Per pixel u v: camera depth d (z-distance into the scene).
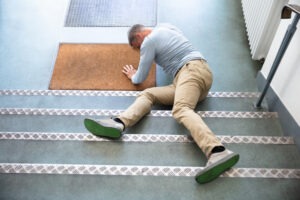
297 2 1.79
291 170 1.67
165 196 1.61
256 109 2.21
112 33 2.94
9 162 1.83
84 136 1.93
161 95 2.11
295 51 1.82
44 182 1.67
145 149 1.85
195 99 1.94
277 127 2.01
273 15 2.20
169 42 2.11
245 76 2.54
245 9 2.78
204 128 1.74
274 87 2.12
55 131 2.08
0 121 2.14
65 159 1.83
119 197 1.61
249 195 1.60
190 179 1.66
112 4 3.21
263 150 1.82
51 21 3.09
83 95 2.40
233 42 2.84
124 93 2.40
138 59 2.69
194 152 1.82
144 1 3.22
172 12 3.12
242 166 1.75
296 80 1.83
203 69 2.02
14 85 2.54
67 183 1.67
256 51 2.54
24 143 1.91
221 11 3.13
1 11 3.21
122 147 1.87
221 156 1.61
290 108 1.91
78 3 3.23
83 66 2.65
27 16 3.15
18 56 2.78
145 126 2.04
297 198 1.58
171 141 1.88
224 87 2.46
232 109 2.22
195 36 2.89
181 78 2.01
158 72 2.58
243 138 1.88
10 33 3.00
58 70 2.63
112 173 1.69
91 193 1.63
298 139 1.82
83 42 2.87
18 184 1.67
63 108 2.32
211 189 1.62
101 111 2.18
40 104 2.35
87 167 1.71
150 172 1.69
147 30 2.19
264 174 1.66
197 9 3.15
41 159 1.84
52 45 2.86
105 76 2.56
